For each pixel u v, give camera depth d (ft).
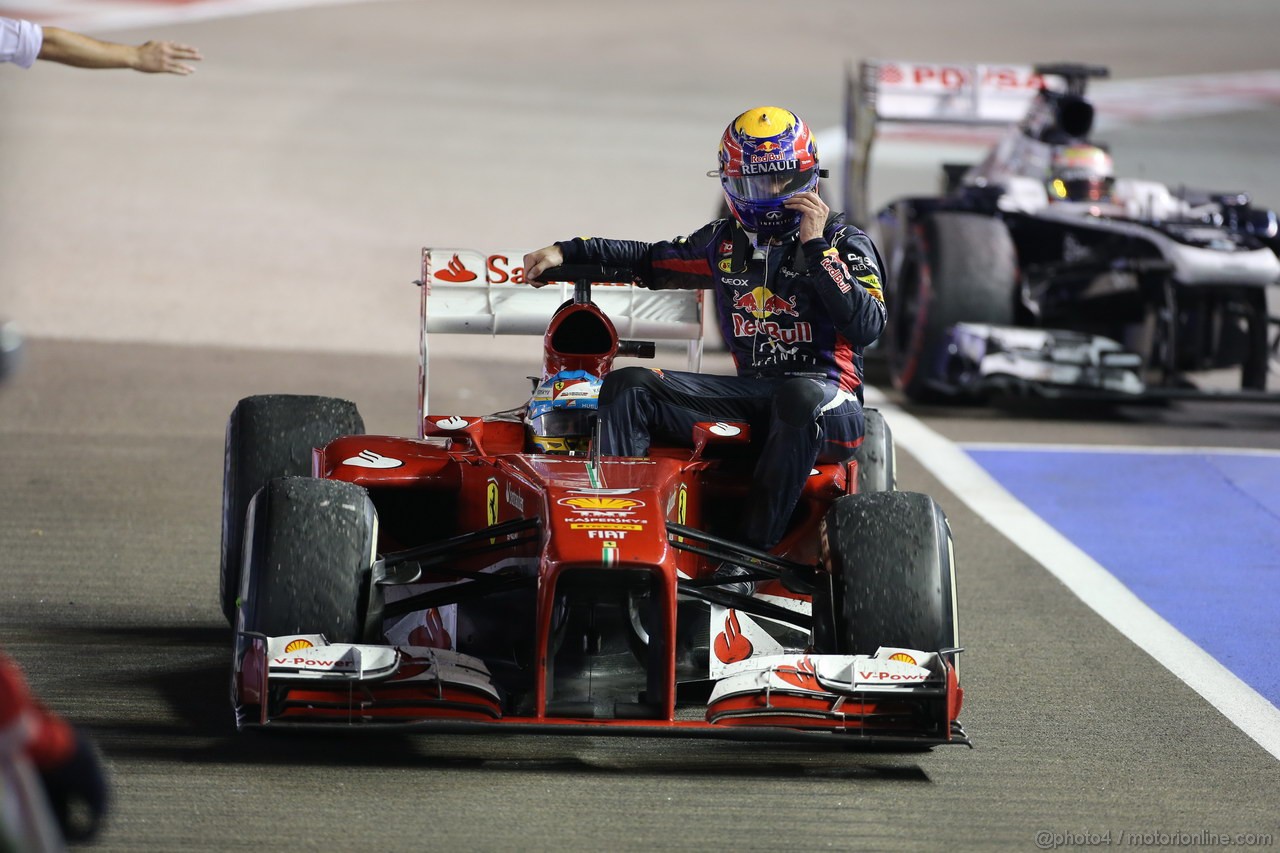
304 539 55.36
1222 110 341.82
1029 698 66.90
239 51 348.79
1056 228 141.69
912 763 58.54
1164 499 105.81
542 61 363.56
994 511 101.09
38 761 31.91
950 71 152.66
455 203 218.18
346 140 264.11
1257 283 128.98
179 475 100.48
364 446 64.34
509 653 63.31
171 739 57.36
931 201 141.38
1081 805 54.95
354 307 160.97
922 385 134.62
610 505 56.03
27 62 73.05
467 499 63.05
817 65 370.73
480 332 74.54
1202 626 78.79
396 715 52.80
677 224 208.03
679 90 333.83
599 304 75.41
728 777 56.18
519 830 50.39
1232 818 54.34
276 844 48.44
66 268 169.37
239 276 171.12
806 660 55.31
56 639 69.15
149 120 270.87
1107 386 128.06
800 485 61.52
